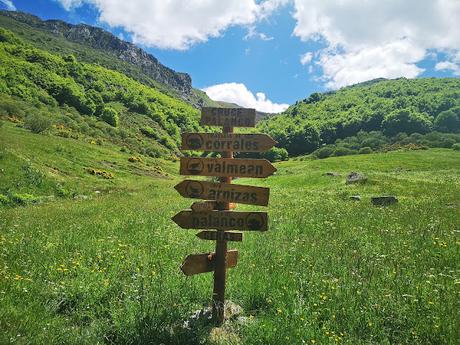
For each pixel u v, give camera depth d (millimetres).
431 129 160375
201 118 6680
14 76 132875
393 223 14961
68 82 153750
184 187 6695
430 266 9016
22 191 32625
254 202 6520
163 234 12516
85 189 39031
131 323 5812
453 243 11125
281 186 43469
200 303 7035
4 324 5395
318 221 15695
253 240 11852
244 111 6559
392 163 67250
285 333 5496
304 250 10414
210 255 6664
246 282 7527
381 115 179750
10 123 64625
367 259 9359
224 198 6594
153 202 26141
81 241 11266
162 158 110562
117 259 9156
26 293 6672
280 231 13633
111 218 17156
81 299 6820
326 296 6715
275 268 8547
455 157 75000
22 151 44500
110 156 67750
